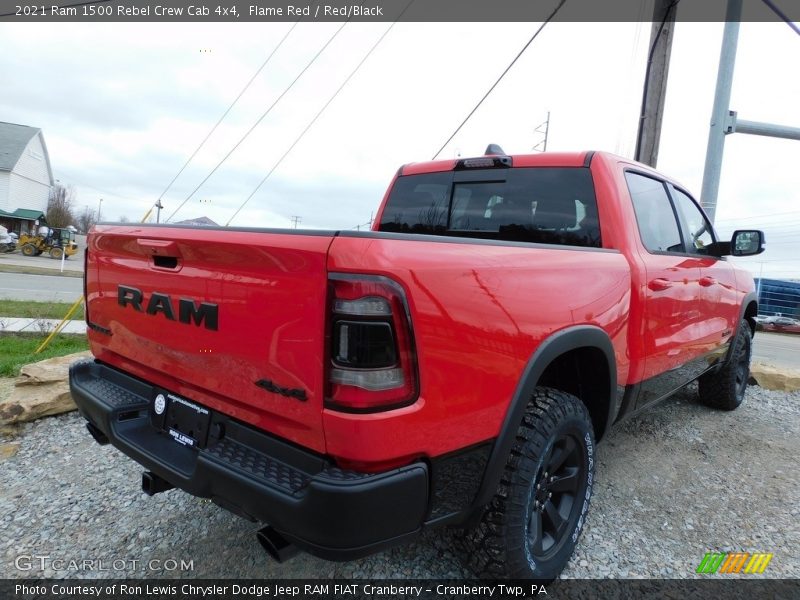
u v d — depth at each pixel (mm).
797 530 2977
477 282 1843
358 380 1534
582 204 3016
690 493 3377
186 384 2145
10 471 3430
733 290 4465
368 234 1595
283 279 1659
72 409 4375
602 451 3988
